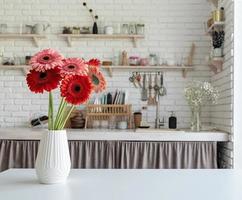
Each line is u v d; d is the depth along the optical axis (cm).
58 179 146
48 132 146
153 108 452
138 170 183
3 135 368
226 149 371
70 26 458
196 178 161
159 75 454
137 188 138
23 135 368
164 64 443
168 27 455
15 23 457
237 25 353
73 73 141
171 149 363
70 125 433
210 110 450
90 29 457
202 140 362
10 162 367
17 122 454
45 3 459
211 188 139
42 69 140
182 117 451
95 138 364
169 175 168
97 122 434
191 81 452
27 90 455
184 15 455
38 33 443
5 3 458
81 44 458
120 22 457
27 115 454
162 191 133
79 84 142
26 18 458
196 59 454
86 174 170
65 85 141
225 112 379
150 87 453
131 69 454
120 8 458
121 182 151
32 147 369
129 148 364
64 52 457
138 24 446
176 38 455
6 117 454
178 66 442
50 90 140
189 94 388
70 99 140
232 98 355
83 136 364
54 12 459
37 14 458
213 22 395
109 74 454
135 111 453
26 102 455
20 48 458
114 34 442
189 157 361
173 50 454
